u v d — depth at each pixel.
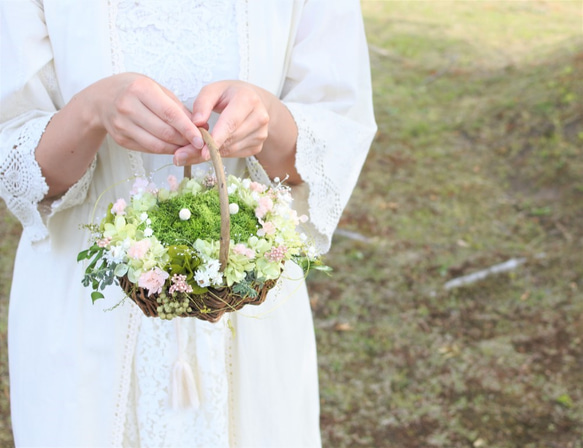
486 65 6.47
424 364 3.04
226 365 1.38
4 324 3.08
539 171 4.58
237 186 1.15
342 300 3.43
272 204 1.11
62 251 1.30
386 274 3.65
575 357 3.07
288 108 1.25
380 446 2.60
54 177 1.18
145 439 1.35
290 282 1.41
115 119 1.06
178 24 1.23
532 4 8.53
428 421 2.73
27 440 1.35
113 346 1.30
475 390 2.89
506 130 5.11
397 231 4.06
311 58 1.34
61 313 1.30
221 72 1.25
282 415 1.43
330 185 1.32
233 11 1.25
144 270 0.99
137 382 1.33
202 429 1.36
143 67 1.23
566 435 2.66
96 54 1.21
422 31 7.60
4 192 1.20
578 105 5.04
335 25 1.35
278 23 1.27
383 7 8.59
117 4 1.21
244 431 1.42
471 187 4.55
